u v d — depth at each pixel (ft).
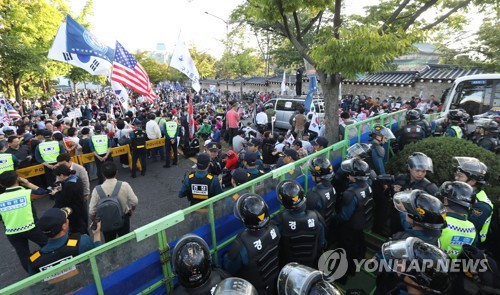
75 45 26.84
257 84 108.47
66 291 6.19
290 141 23.61
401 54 14.96
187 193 13.89
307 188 13.21
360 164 11.39
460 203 8.38
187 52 32.14
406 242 6.17
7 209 11.98
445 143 14.97
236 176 13.16
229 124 36.91
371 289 11.38
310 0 16.43
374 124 20.62
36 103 75.36
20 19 51.13
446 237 8.34
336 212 13.30
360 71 14.99
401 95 68.18
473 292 7.22
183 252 6.37
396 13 17.13
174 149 30.22
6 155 19.40
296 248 9.39
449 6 19.19
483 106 29.12
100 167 23.89
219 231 9.44
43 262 8.75
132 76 29.73
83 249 9.14
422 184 10.93
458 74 59.98
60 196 14.10
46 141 21.90
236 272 8.26
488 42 48.08
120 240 6.77
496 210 12.27
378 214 13.48
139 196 22.86
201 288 6.67
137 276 7.32
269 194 11.33
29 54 49.90
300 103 39.73
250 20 27.50
